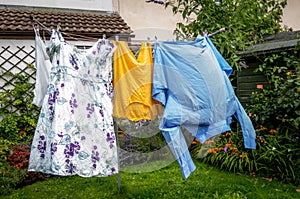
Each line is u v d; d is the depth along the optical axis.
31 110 7.11
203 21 5.68
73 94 3.12
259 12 6.12
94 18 8.50
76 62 3.19
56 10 8.68
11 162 5.01
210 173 4.95
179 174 4.97
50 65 3.42
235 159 5.02
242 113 3.55
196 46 3.20
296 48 4.88
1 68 7.06
